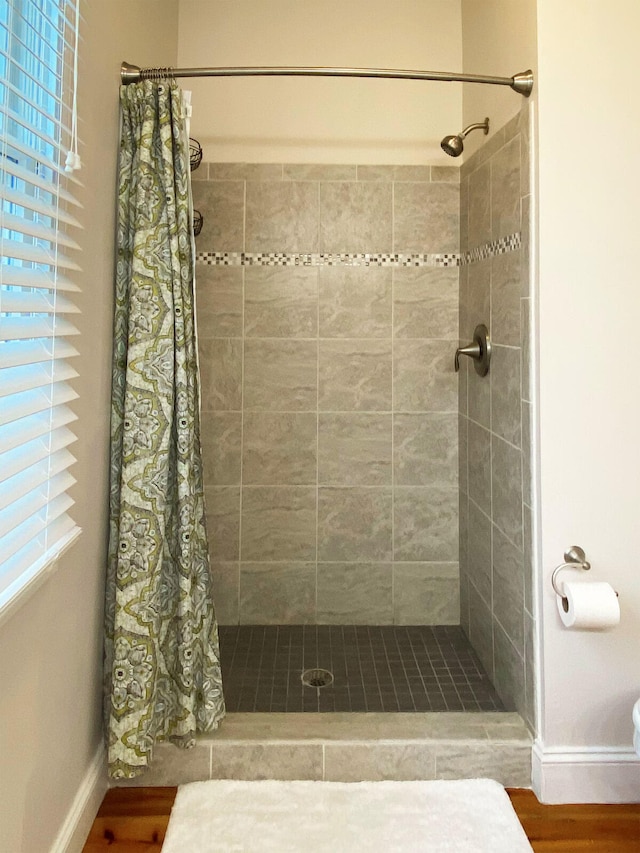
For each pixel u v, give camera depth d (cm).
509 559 203
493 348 217
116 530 174
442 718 194
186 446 175
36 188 131
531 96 178
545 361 175
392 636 259
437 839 159
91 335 159
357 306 263
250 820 165
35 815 131
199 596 184
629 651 178
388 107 262
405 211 262
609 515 177
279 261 262
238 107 260
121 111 177
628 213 174
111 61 170
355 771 181
